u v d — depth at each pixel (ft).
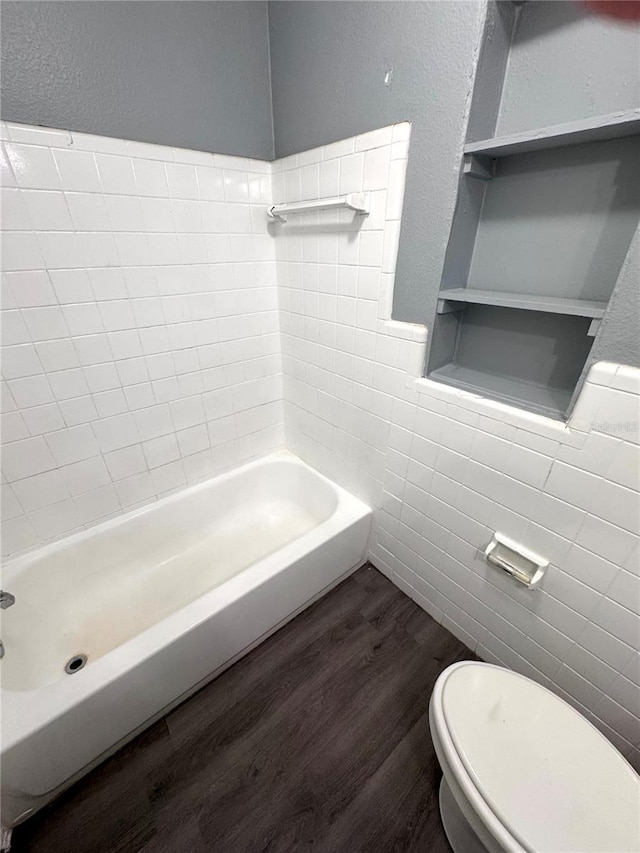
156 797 3.45
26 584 4.42
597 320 2.71
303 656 4.59
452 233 3.41
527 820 2.34
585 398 2.85
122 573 5.32
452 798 3.20
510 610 4.01
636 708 3.26
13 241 3.54
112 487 5.05
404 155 3.39
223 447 6.07
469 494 3.99
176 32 3.70
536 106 3.05
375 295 4.19
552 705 2.95
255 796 3.46
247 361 5.77
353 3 3.27
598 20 2.59
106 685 3.23
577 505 3.13
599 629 3.30
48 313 3.92
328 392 5.44
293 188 4.67
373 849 3.16
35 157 3.41
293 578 4.57
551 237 3.26
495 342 3.96
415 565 5.06
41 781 3.18
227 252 4.94
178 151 4.15
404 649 4.68
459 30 2.72
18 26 3.01
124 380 4.68
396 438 4.63
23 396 4.03
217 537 6.07
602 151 2.80
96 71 3.43
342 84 3.66
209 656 4.05
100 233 3.96
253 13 4.08
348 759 3.70
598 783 2.52
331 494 5.88
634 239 2.33
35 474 4.37
